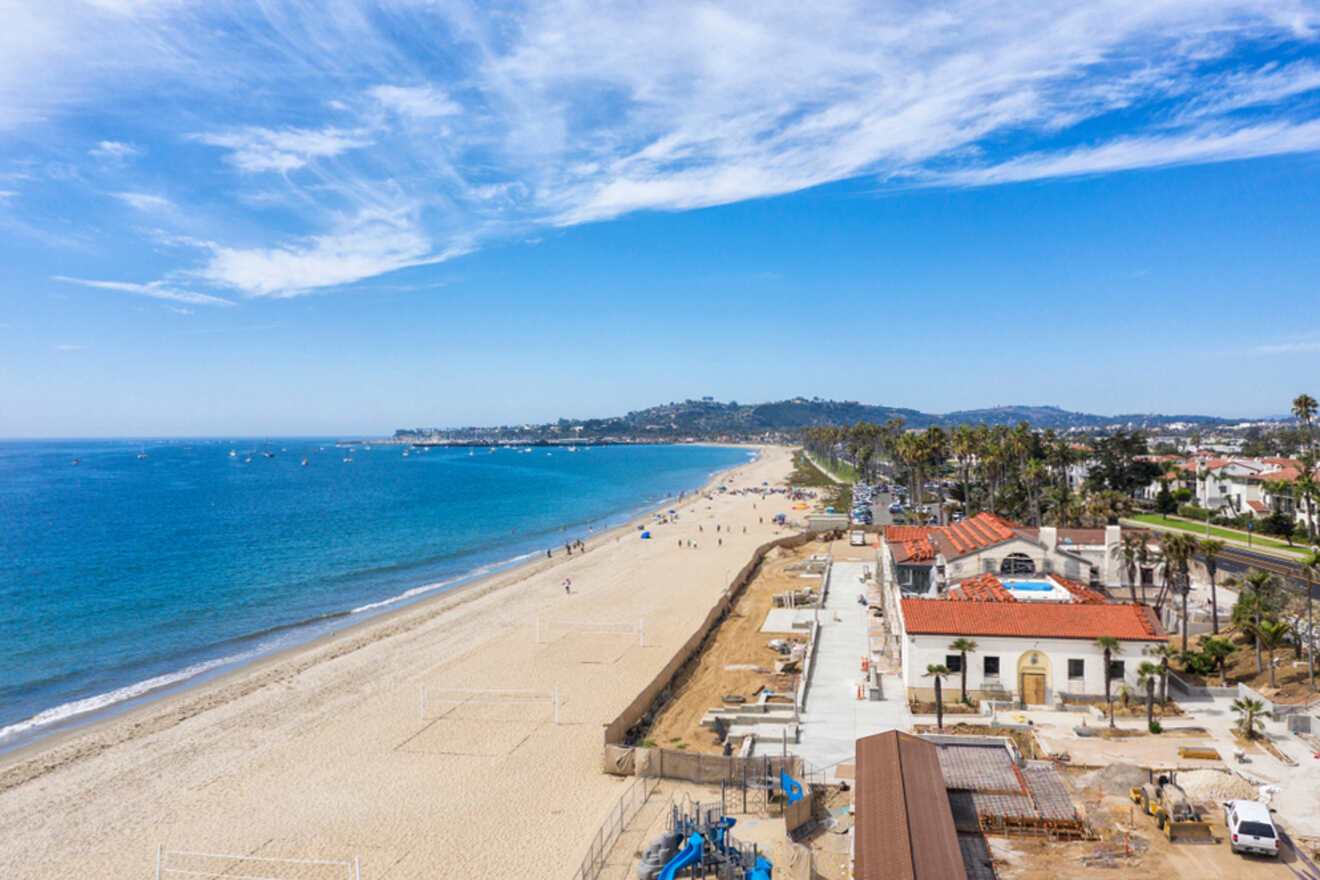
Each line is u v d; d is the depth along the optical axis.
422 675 60.16
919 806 28.73
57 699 57.56
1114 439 142.38
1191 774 34.53
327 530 151.75
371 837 35.91
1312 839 30.17
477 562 118.06
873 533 125.50
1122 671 44.53
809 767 39.38
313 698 55.31
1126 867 28.86
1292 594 55.50
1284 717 41.06
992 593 50.88
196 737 48.44
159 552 125.06
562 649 66.75
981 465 141.50
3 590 96.25
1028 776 34.62
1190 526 113.56
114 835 36.56
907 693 47.19
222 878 32.72
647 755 40.97
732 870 29.69
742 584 95.00
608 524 163.25
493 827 36.53
